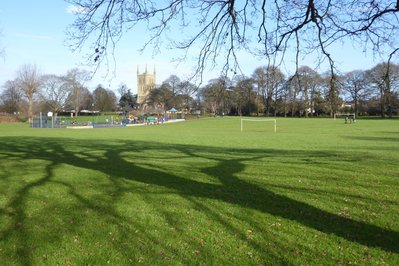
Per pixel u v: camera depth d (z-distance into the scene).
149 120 90.75
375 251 6.91
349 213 9.23
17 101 120.25
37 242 7.29
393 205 9.95
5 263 6.37
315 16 8.77
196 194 11.14
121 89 139.12
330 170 15.34
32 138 35.50
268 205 9.95
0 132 49.34
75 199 10.59
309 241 7.42
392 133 42.75
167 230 8.02
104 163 17.64
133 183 12.79
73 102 106.44
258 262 6.49
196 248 7.06
